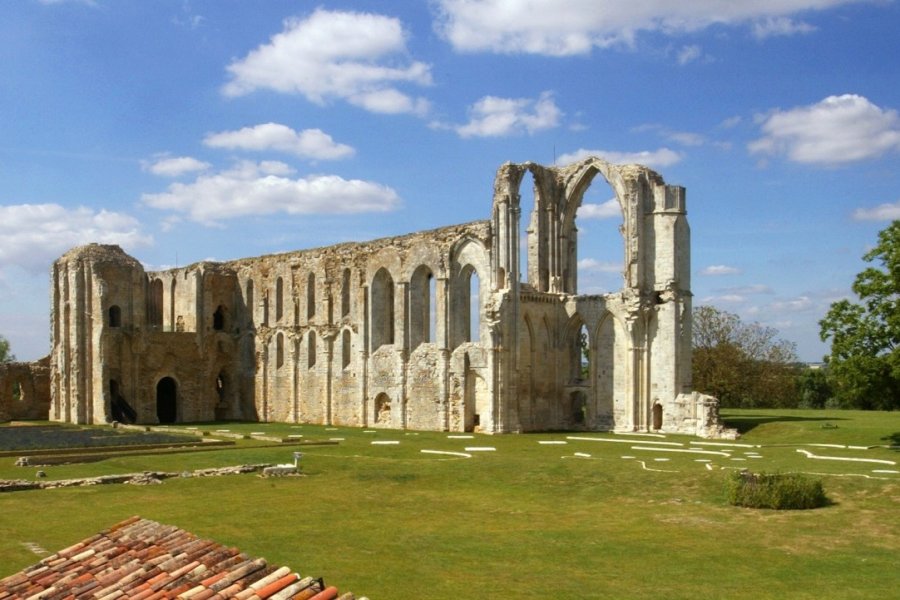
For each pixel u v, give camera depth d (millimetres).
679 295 65250
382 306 80562
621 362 67250
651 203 66500
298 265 87812
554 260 72812
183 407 90875
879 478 33750
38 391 94062
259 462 45438
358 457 46844
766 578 22328
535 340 70062
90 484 38469
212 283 93750
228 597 13242
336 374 83062
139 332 87938
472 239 71188
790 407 100188
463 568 23703
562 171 73250
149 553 15469
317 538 27453
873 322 47281
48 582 14852
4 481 37594
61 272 89125
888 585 21500
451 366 71562
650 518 30000
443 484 37938
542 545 26312
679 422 63406
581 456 45656
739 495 31438
